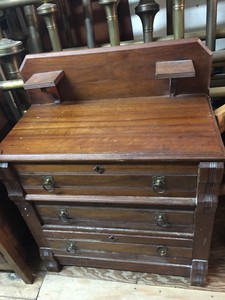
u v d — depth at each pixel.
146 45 0.75
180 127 0.67
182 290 0.94
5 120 0.94
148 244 0.85
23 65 0.83
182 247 0.83
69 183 0.73
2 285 1.04
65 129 0.74
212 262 1.00
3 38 0.91
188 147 0.61
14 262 0.94
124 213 0.79
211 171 0.60
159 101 0.79
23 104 1.11
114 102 0.83
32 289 1.02
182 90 0.79
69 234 0.90
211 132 0.64
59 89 0.85
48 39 1.08
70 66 0.81
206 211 0.69
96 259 0.97
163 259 0.89
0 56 0.85
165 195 0.70
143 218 0.79
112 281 1.00
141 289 0.96
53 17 0.90
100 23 1.03
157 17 1.04
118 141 0.66
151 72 0.78
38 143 0.70
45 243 0.96
